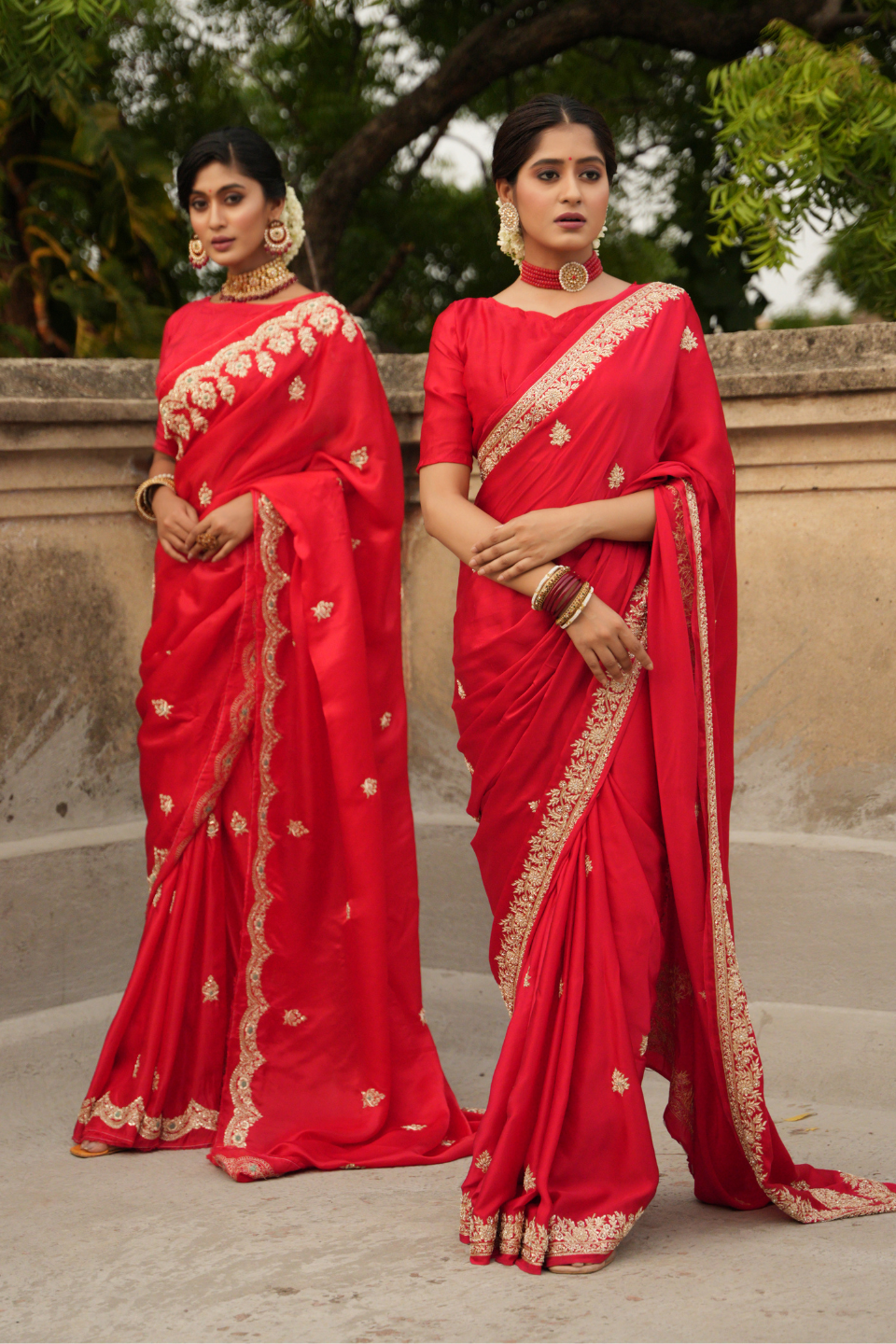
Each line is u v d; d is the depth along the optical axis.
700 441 2.48
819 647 3.39
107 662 3.65
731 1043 2.36
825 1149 2.82
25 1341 2.00
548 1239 2.20
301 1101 2.98
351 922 2.98
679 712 2.37
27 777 3.51
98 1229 2.44
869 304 4.86
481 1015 3.71
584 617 2.32
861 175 4.41
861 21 5.46
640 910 2.32
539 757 2.39
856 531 3.34
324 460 3.11
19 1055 3.35
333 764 2.98
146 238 5.32
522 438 2.40
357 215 7.79
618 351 2.39
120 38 6.41
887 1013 3.30
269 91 7.36
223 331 3.08
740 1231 2.37
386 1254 2.30
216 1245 2.36
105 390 3.55
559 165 2.43
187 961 3.00
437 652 3.88
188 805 3.04
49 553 3.51
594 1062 2.27
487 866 2.51
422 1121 3.00
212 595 3.03
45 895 3.51
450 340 2.55
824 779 3.41
